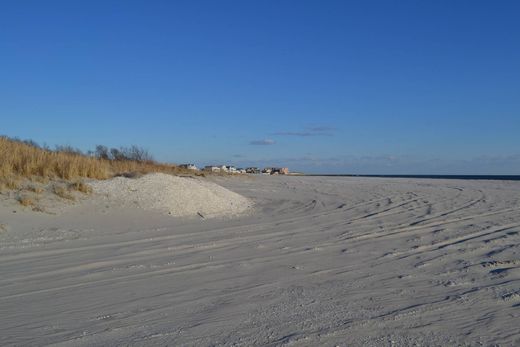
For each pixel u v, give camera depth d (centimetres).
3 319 658
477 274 920
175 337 582
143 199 1877
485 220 1756
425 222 1712
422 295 770
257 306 711
